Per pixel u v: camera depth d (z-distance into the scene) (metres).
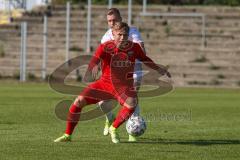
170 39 109.31
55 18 115.75
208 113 55.56
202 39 107.94
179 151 31.67
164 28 112.25
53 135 37.66
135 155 30.14
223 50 104.56
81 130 40.88
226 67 100.25
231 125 45.47
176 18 115.19
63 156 29.56
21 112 53.03
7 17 119.44
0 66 104.38
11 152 30.61
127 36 33.78
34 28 113.62
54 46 107.94
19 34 111.25
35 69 101.00
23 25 97.50
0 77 100.31
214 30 111.25
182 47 106.12
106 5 121.00
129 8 102.19
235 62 102.00
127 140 35.88
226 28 111.50
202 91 85.56
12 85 89.88
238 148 33.12
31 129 40.88
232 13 115.56
